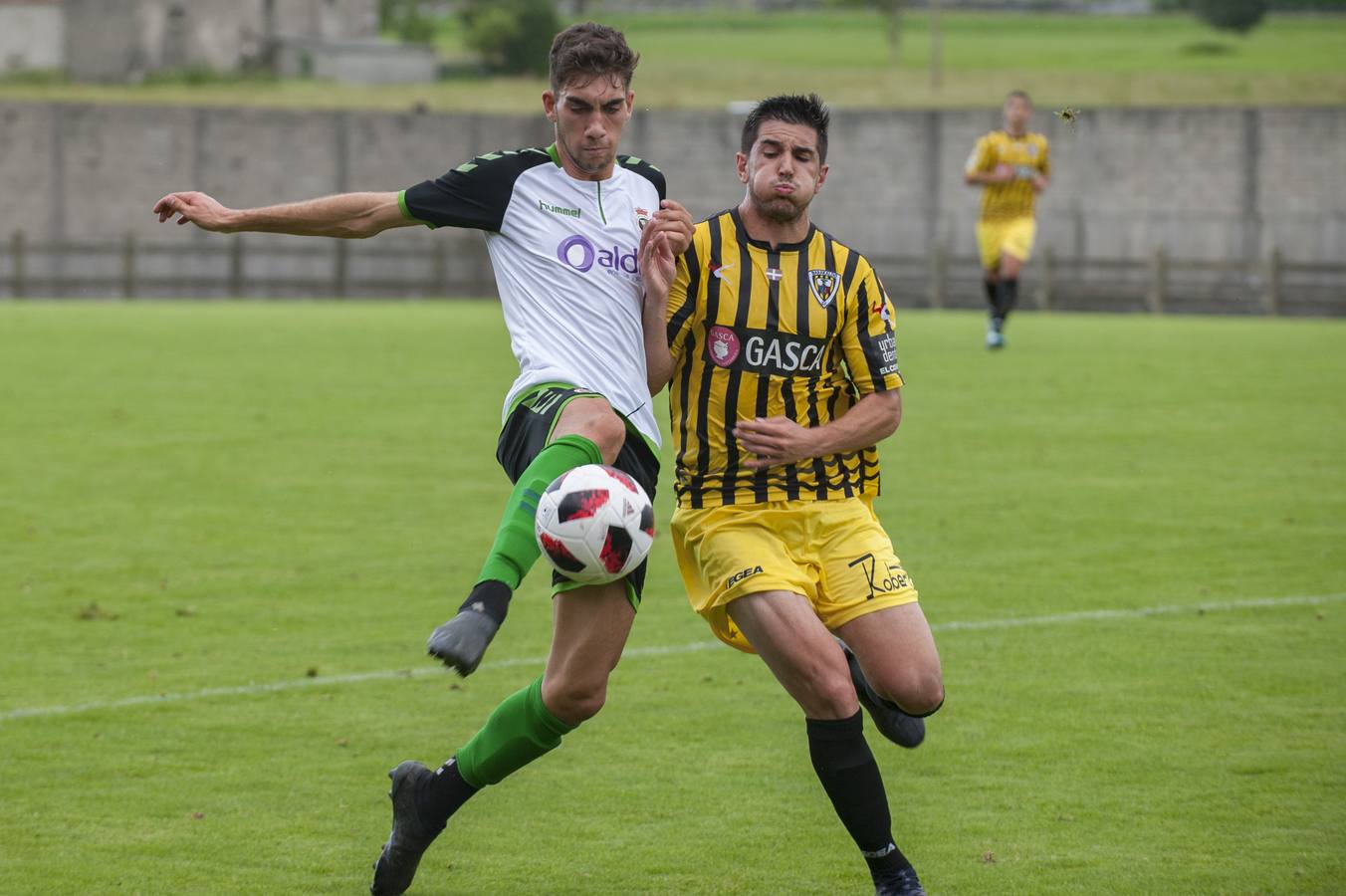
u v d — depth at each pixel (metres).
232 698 22.55
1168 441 43.47
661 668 24.22
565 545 14.45
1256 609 26.78
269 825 17.67
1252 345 67.94
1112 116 125.75
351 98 168.75
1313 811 17.67
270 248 120.38
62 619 26.78
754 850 16.97
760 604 15.41
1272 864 16.19
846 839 17.30
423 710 22.05
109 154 133.25
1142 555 30.88
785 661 15.20
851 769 15.05
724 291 16.11
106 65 174.88
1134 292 99.44
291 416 48.91
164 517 35.00
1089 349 66.12
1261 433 44.62
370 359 63.78
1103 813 17.75
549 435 15.37
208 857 16.72
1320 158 122.31
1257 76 175.25
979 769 19.38
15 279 109.06
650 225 15.91
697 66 194.38
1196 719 21.09
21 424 47.09
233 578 29.69
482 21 185.25
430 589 28.92
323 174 135.75
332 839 17.28
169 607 27.61
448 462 41.66
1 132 132.00
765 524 16.02
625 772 19.55
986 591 28.23
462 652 13.34
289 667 24.09
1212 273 113.88
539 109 164.75
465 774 15.53
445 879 16.25
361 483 38.88
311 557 31.44
